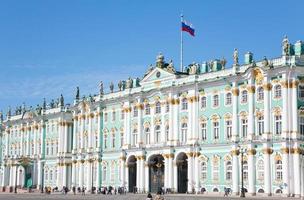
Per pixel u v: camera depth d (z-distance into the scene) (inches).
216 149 3806.6
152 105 4365.2
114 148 4744.1
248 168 3555.6
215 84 3863.2
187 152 3981.3
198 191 3892.7
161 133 4256.9
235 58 3754.9
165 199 3002.0
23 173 5964.6
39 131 5890.8
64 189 4972.9
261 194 3459.6
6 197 3850.9
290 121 3373.5
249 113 3592.5
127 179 4525.1
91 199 3312.0
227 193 3612.2
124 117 4630.9
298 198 3078.2
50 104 5816.9
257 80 3572.8
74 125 5310.0
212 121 3868.1
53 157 5565.9
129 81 4660.4
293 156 3344.0
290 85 3390.7
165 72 4281.5
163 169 4256.9
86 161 5032.0
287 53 3425.2
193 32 4234.7
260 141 3501.5
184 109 4092.0
